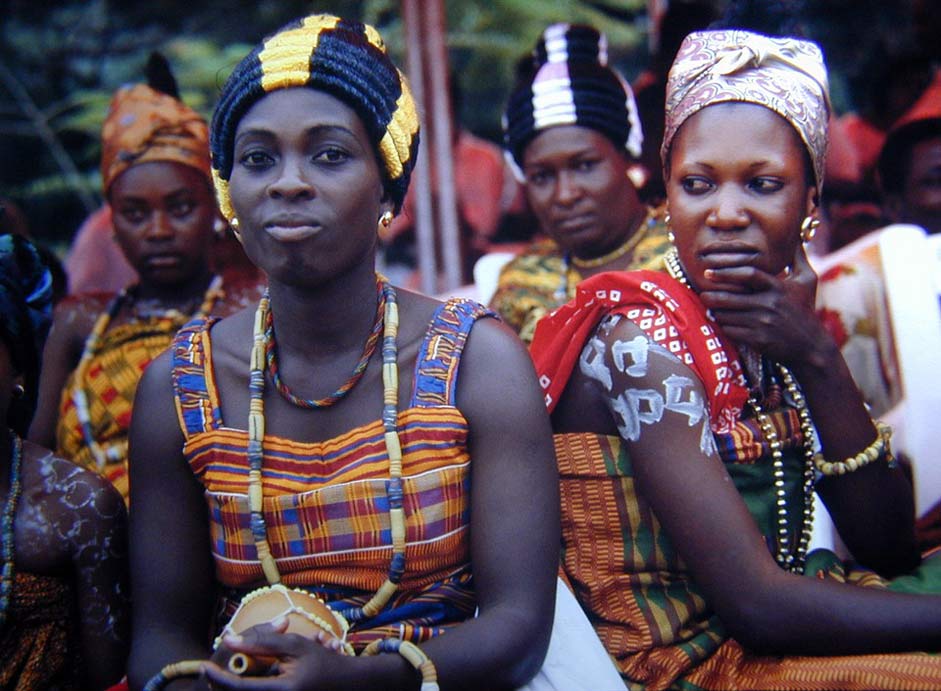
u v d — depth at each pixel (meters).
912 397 2.79
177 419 2.02
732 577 2.03
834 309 2.96
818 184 2.19
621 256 3.36
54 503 2.19
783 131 2.11
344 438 1.95
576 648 2.04
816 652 2.03
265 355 2.01
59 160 6.62
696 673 2.09
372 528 1.92
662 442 2.10
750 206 2.10
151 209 3.27
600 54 3.36
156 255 3.29
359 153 1.91
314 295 1.97
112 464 3.21
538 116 3.29
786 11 2.22
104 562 2.20
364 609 1.92
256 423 1.96
